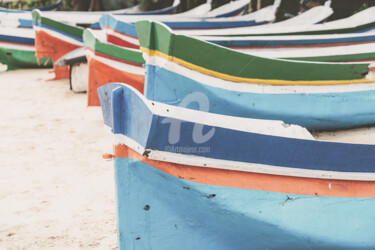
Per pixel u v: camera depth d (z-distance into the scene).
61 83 10.95
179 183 3.13
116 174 3.10
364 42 7.59
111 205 4.65
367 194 3.54
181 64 4.94
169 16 11.34
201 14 12.89
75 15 11.58
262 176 3.28
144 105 2.82
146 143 2.90
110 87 3.05
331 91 5.43
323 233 3.51
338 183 3.46
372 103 5.61
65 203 4.70
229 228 3.35
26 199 4.79
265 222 3.37
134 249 3.21
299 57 6.59
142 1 17.38
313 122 5.53
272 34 8.26
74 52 9.87
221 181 3.21
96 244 3.88
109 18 7.86
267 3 15.70
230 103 5.20
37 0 20.42
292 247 3.53
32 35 12.77
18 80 11.57
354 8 13.02
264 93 5.25
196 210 3.24
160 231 3.23
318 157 3.32
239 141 3.13
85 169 5.64
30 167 5.71
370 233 3.62
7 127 7.47
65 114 8.22
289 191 3.36
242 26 10.78
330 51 6.67
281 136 3.18
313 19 10.26
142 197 3.13
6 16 12.91
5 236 4.02
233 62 5.04
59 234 4.06
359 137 5.48
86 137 6.93
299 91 5.34
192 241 3.32
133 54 7.34
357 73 5.49
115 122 3.02
